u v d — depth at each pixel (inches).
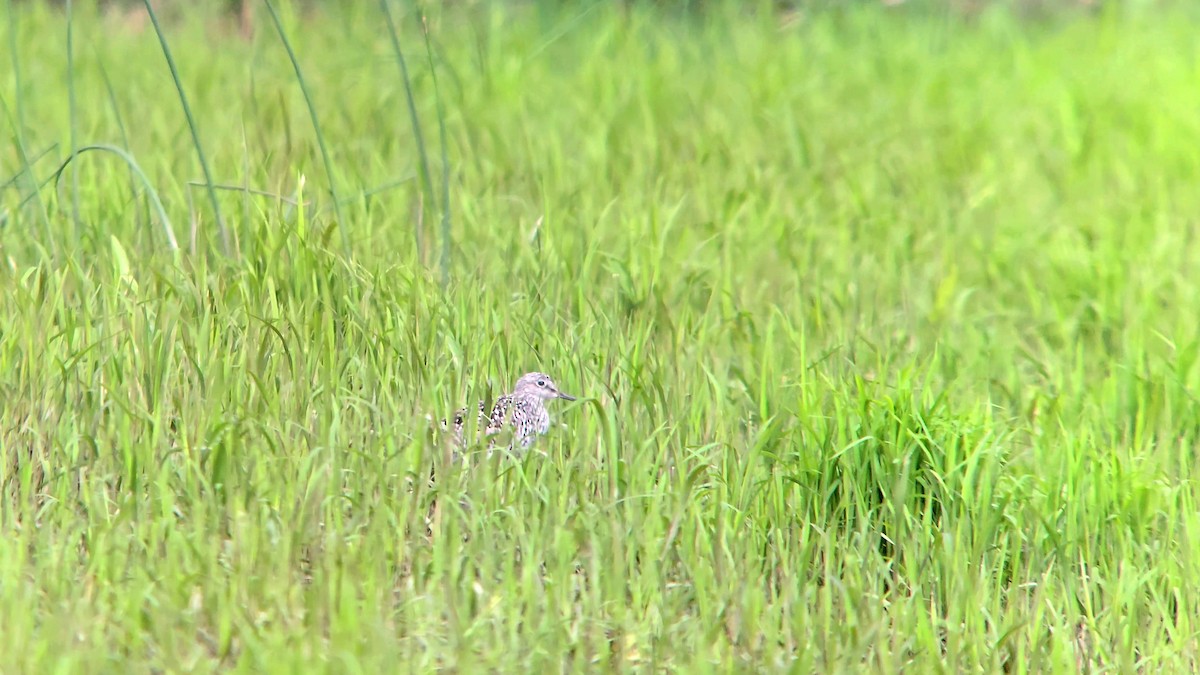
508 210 639.8
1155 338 552.4
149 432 424.2
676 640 366.0
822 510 426.6
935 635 376.5
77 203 522.6
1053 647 379.6
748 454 435.8
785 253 616.7
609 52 942.4
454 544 378.3
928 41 1056.8
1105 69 991.6
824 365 502.0
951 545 396.2
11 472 412.2
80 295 485.4
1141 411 480.4
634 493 410.9
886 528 423.2
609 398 471.5
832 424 439.2
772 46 985.5
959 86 936.9
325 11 982.4
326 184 630.5
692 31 999.6
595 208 656.4
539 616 368.2
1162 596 399.2
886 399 434.9
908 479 423.8
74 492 417.1
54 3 989.2
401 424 428.5
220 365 437.7
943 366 523.5
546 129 765.9
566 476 414.6
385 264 521.0
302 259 494.0
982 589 389.7
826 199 702.5
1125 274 614.2
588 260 546.6
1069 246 644.1
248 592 364.8
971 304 607.5
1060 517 427.5
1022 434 481.1
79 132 707.4
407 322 476.1
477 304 499.8
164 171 629.9
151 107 754.8
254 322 468.1
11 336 448.5
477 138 728.3
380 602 366.9
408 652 346.9
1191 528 409.7
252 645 331.9
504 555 392.5
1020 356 554.9
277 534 386.6
